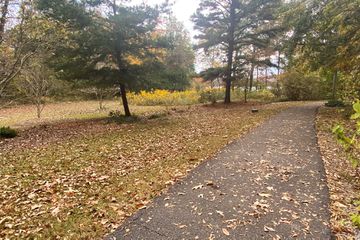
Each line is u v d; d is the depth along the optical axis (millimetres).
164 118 14289
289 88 24219
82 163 6441
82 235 3363
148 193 4520
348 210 3719
